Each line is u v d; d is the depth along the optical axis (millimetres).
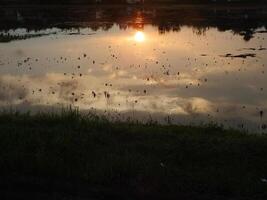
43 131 11477
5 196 8445
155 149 10656
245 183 8797
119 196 8406
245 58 27469
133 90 19609
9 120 12820
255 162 9867
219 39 37656
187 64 25578
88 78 22094
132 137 11672
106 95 18734
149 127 12922
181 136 11648
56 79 21953
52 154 9945
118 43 35531
